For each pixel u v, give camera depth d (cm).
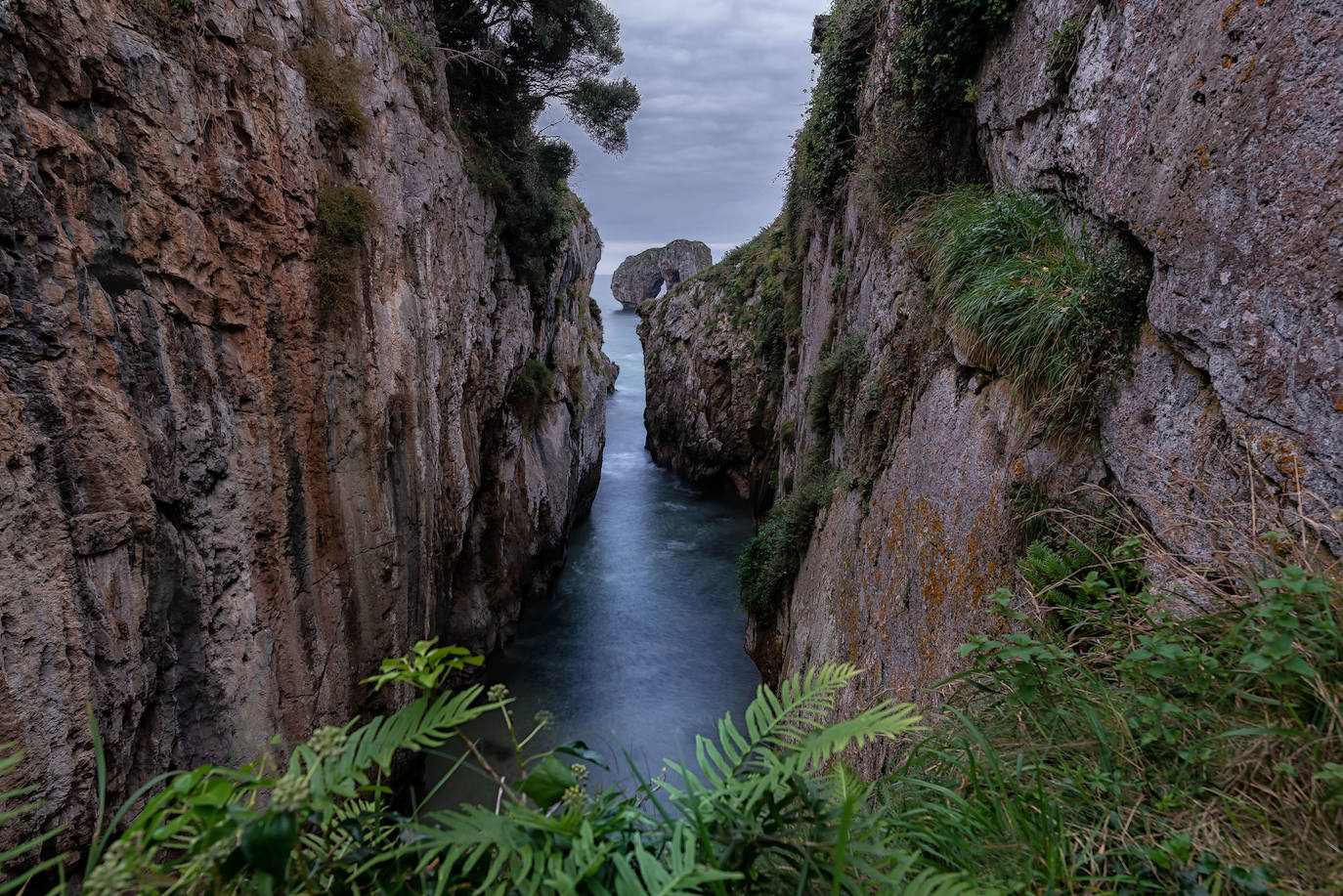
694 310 3531
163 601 659
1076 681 246
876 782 223
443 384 1252
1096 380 429
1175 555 324
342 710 908
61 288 568
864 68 1177
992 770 206
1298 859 167
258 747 747
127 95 641
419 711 139
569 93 1884
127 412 623
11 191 532
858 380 1016
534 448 2070
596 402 3014
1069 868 175
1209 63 350
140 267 654
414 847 125
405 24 1216
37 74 566
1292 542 234
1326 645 200
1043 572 377
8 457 517
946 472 566
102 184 614
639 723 1363
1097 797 202
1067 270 478
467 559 1545
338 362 925
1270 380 299
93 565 580
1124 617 285
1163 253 380
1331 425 268
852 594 809
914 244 759
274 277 822
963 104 790
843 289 1255
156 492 652
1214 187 340
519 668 1606
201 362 724
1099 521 374
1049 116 564
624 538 2611
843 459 1075
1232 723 205
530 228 1823
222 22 755
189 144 711
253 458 785
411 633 1104
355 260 957
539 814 138
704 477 3309
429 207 1189
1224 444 323
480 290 1480
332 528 908
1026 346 482
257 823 111
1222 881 166
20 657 511
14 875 498
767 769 165
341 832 145
